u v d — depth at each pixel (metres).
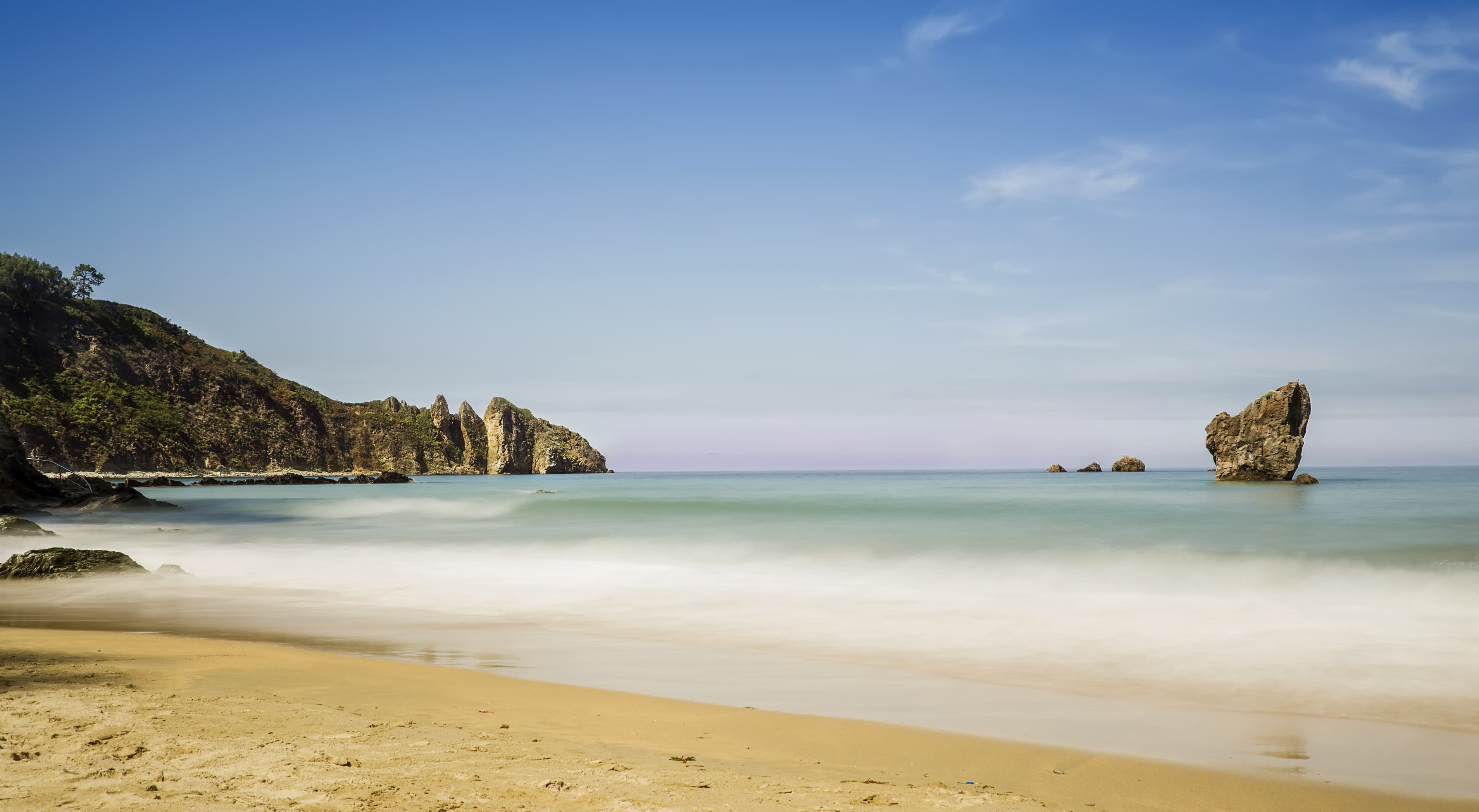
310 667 9.66
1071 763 6.63
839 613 14.27
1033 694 9.06
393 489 88.50
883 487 67.50
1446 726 7.88
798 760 6.48
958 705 8.55
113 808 4.85
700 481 111.69
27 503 43.16
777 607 14.84
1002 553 21.91
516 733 6.98
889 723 7.82
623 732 7.14
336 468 166.00
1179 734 7.57
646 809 5.09
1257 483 60.31
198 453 137.00
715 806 5.20
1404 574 17.73
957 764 6.54
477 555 23.66
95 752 5.97
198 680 8.76
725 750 6.69
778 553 22.78
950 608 14.66
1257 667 10.33
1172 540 24.09
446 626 13.28
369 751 6.19
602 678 9.66
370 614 14.50
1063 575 18.59
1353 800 5.91
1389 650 11.16
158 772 5.55
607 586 17.59
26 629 12.80
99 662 9.71
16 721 6.79
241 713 7.28
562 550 24.69
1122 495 47.22
